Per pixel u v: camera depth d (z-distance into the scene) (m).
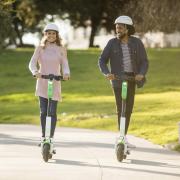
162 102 40.09
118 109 19.53
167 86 53.34
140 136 26.70
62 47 19.48
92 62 70.69
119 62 19.41
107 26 106.31
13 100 47.91
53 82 19.20
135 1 69.62
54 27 19.38
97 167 18.20
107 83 56.84
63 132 27.91
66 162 19.02
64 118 34.06
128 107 19.55
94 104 41.38
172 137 25.27
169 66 66.19
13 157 19.86
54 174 17.03
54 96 19.19
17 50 80.81
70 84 56.44
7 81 61.00
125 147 19.16
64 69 19.20
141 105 38.66
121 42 19.48
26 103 45.50
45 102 19.36
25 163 18.72
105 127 31.03
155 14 66.00
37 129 29.31
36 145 22.81
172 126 28.64
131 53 19.39
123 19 19.41
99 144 23.48
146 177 16.78
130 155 20.69
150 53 74.62
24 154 20.52
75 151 21.47
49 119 19.00
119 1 97.00
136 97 44.75
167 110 35.47
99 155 20.61
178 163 19.22
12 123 33.88
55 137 25.78
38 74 18.89
